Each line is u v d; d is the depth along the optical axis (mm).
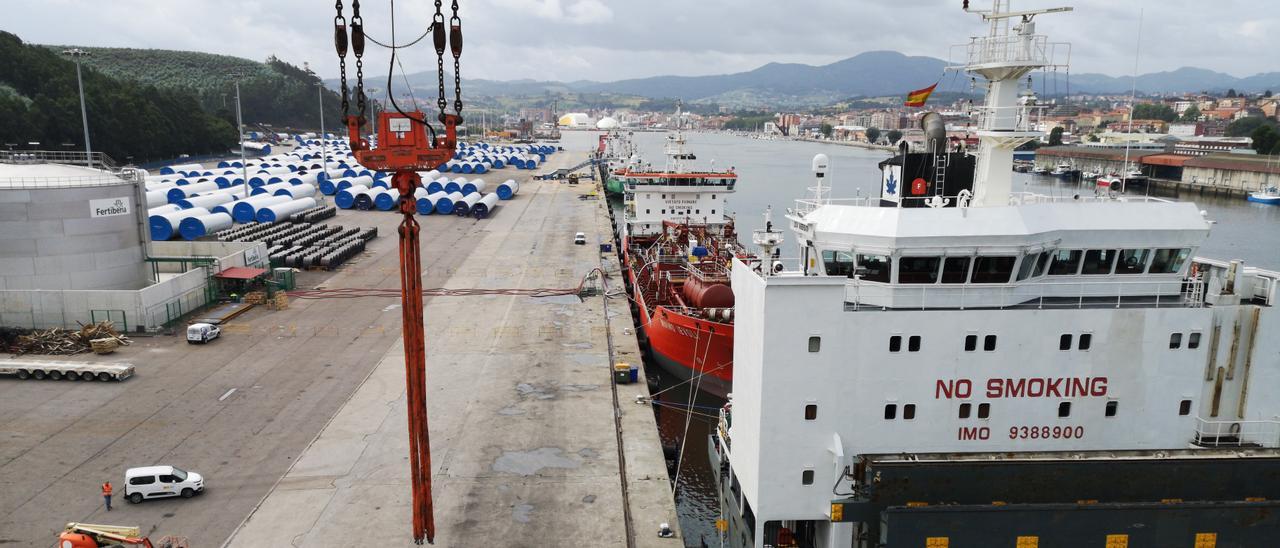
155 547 23219
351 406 35500
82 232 48531
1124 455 20297
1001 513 19422
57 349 42594
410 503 26516
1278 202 141125
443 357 42938
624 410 35500
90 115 151000
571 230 92688
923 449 21125
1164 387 21141
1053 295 23109
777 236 25641
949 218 21547
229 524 25094
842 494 20906
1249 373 21234
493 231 91625
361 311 53250
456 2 19156
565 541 24250
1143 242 22734
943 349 20469
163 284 48406
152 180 112750
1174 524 19594
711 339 40125
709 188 74438
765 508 21281
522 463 29672
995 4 23234
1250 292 22812
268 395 36875
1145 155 193375
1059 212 22797
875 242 21828
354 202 106188
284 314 52375
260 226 83438
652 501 27062
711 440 31422
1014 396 20906
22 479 28031
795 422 20766
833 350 20344
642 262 64250
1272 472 19875
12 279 46781
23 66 158125
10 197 45844
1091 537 19641
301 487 27641
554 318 51656
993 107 24125
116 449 30656
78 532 22500
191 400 36156
